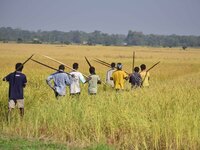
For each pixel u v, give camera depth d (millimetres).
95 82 23438
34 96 21766
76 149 14039
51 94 23672
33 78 35812
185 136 14977
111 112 16859
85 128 16234
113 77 25172
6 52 136875
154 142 14953
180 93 20812
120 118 16422
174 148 14695
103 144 14586
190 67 75062
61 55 124375
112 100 18703
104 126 16547
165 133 14898
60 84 21109
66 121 16844
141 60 103250
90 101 19156
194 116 15695
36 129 16125
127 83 32812
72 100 18906
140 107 17719
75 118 17078
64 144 14844
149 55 144750
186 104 18062
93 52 158875
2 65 68312
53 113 17469
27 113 18250
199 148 14500
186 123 15203
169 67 74062
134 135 15336
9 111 18531
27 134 16250
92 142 15273
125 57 123062
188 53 181125
